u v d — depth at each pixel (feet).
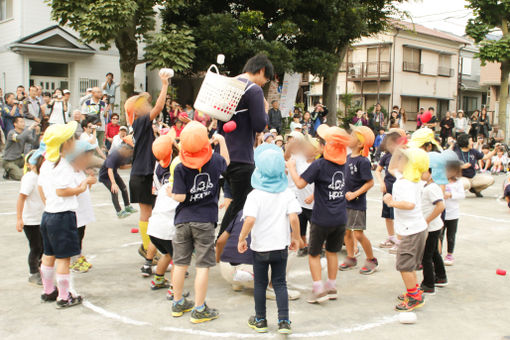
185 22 47.83
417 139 17.06
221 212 26.78
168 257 14.78
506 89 82.43
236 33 46.88
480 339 11.92
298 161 18.12
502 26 79.56
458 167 17.26
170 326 12.39
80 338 11.60
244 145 14.19
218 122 15.05
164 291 14.98
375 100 102.42
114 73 62.23
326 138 14.05
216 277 16.62
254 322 12.23
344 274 17.24
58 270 13.29
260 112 13.76
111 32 41.78
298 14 51.85
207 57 48.11
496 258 19.44
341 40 55.57
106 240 20.88
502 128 82.94
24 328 12.13
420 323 12.87
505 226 25.22
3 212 25.02
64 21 43.27
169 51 45.03
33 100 42.04
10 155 34.65
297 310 13.71
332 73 53.83
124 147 21.88
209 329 12.23
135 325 12.42
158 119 44.42
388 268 17.92
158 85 68.33
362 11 53.67
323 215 13.93
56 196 13.10
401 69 100.53
